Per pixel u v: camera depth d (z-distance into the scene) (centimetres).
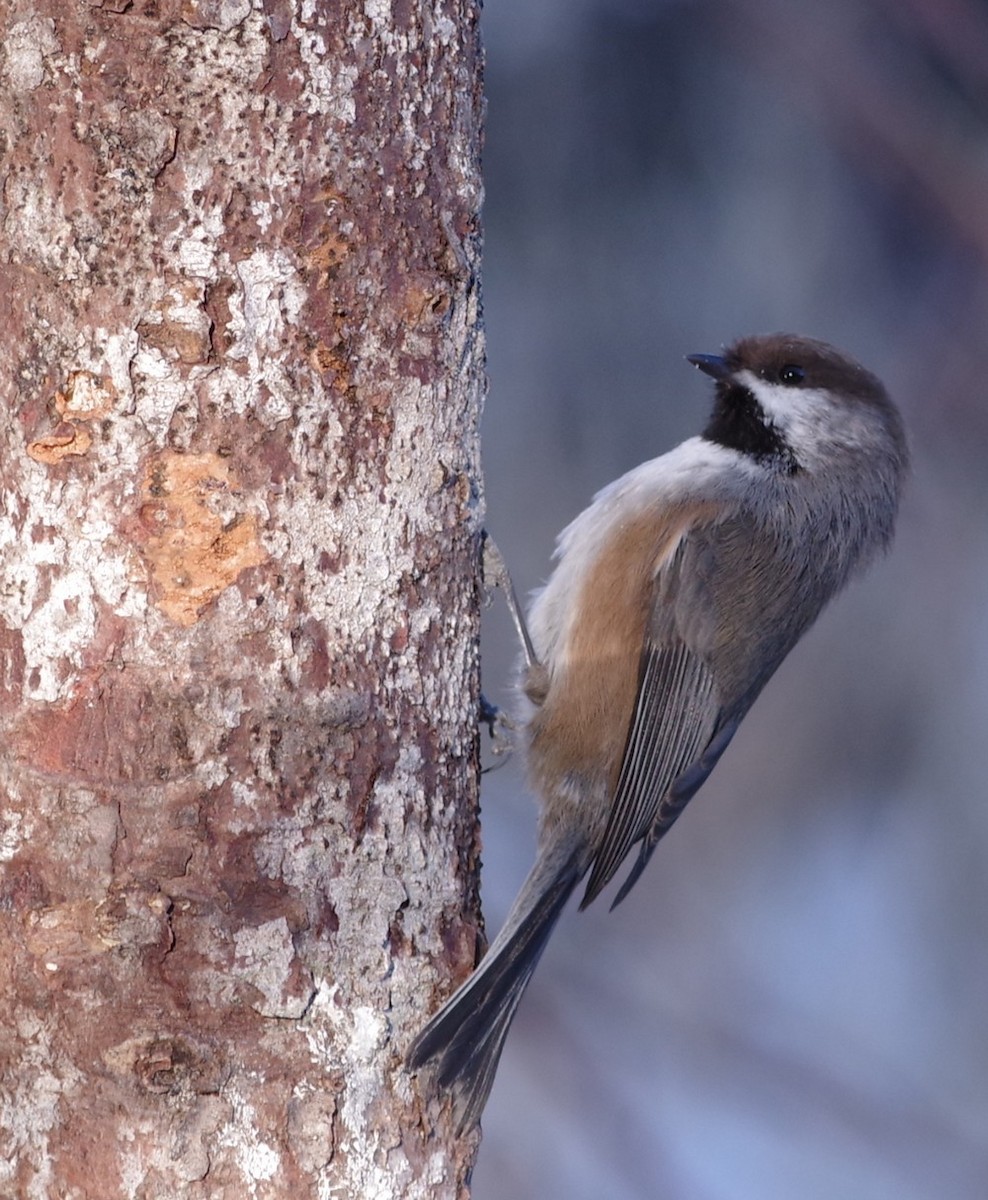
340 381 549
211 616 530
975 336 1320
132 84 523
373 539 557
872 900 1483
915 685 1477
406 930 561
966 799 1469
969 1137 1305
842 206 1291
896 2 1240
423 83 568
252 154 532
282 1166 524
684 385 1290
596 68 1252
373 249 555
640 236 1278
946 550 1434
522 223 1264
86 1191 509
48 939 518
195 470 530
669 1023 1370
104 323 525
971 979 1436
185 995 518
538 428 1299
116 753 524
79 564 527
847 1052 1387
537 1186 1236
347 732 548
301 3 538
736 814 1511
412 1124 555
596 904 1479
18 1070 516
